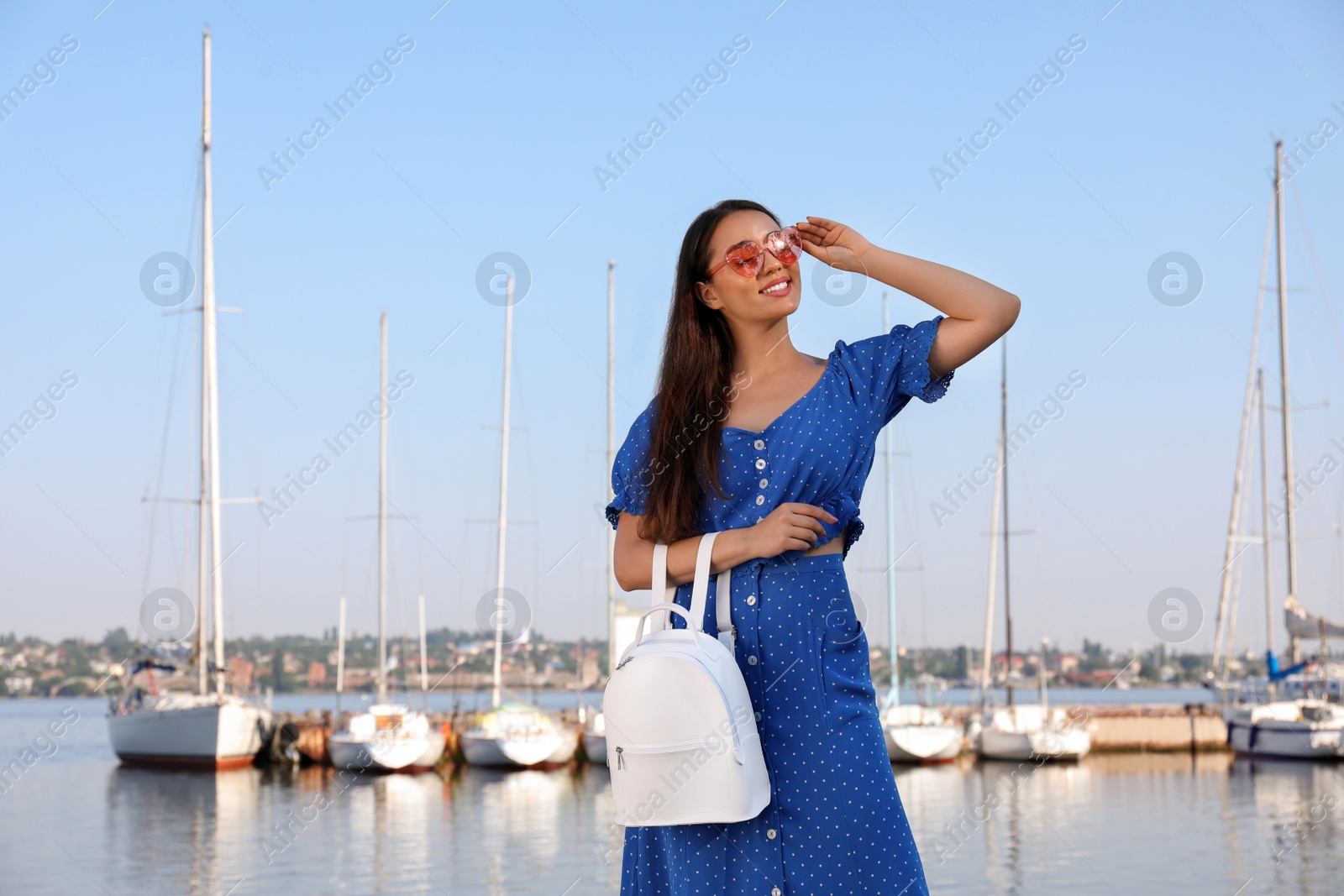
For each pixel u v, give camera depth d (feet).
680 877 6.51
